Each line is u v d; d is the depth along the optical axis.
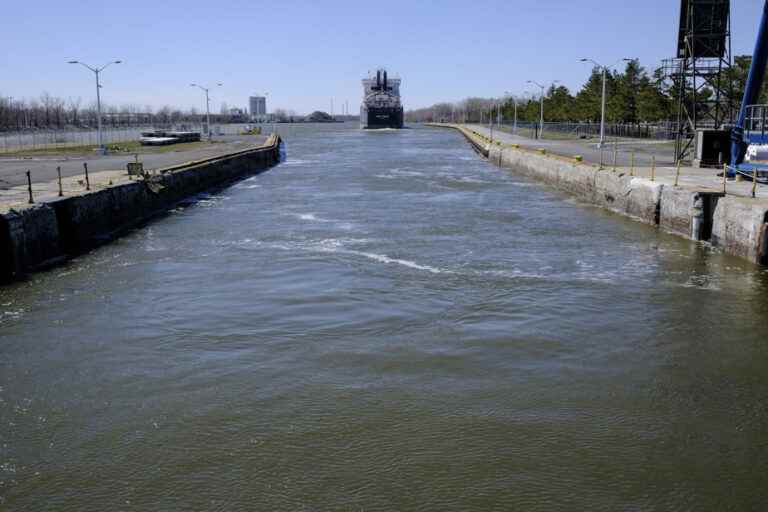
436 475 10.84
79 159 55.69
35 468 11.13
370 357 15.52
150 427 12.36
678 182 32.34
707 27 43.38
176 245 27.92
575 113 118.75
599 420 12.57
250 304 19.52
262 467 11.09
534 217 34.97
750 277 22.30
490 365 15.08
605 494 10.36
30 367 15.09
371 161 79.38
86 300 20.00
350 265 24.03
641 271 23.19
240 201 41.97
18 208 23.48
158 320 18.17
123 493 10.46
